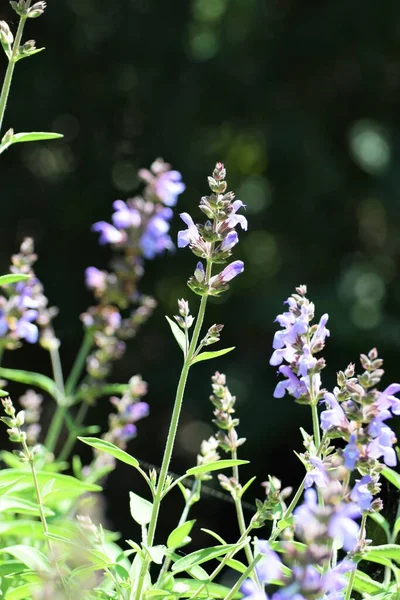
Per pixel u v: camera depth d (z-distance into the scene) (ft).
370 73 46.42
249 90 45.85
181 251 44.73
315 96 47.21
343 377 9.45
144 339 43.42
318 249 45.21
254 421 38.70
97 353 16.85
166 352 43.04
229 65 46.16
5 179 45.47
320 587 6.57
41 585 8.91
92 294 45.03
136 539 37.09
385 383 40.04
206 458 11.53
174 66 46.78
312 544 6.59
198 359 9.57
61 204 45.68
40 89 44.96
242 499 31.60
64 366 43.78
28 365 43.24
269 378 40.65
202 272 9.75
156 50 46.60
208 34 48.83
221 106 46.32
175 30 46.96
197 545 36.65
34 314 14.98
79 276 45.24
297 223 45.21
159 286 45.16
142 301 17.43
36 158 46.65
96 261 45.73
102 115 46.52
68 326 44.06
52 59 45.96
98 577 11.64
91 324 17.12
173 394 41.81
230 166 48.55
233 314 43.09
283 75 46.93
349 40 46.16
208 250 9.89
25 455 10.16
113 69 46.37
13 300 14.85
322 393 9.79
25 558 9.76
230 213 9.95
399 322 41.68
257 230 45.75
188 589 9.91
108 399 40.04
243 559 21.36
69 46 46.09
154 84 46.16
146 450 42.14
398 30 45.57
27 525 10.96
